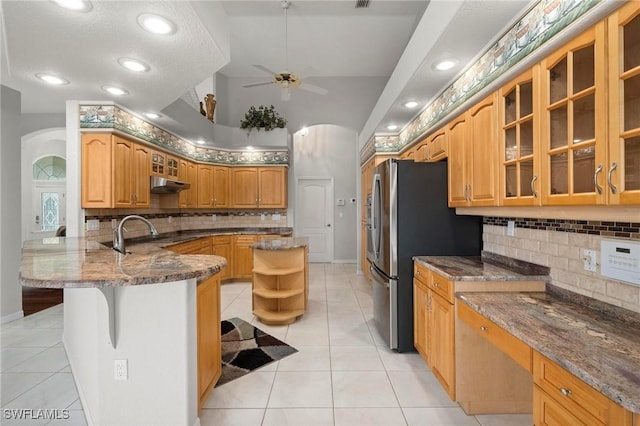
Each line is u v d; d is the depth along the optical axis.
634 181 1.15
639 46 1.14
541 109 1.60
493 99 2.06
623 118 1.17
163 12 1.85
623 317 1.42
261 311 3.60
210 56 2.38
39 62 2.47
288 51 5.26
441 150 2.91
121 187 3.50
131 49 2.27
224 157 5.87
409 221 2.77
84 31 2.04
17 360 2.65
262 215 6.27
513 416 1.97
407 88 2.85
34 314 3.82
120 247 2.22
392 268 2.78
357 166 6.28
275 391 2.24
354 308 4.06
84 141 3.35
